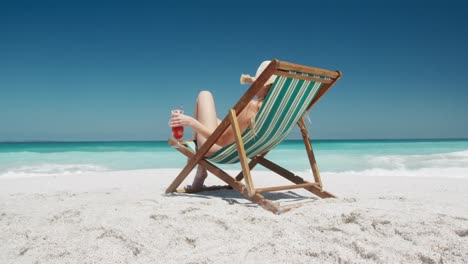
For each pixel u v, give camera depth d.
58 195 3.96
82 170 9.48
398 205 3.04
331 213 2.61
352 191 4.51
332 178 6.16
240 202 3.43
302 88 3.06
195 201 3.39
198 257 1.97
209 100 3.79
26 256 2.08
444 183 5.45
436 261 1.82
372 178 6.14
